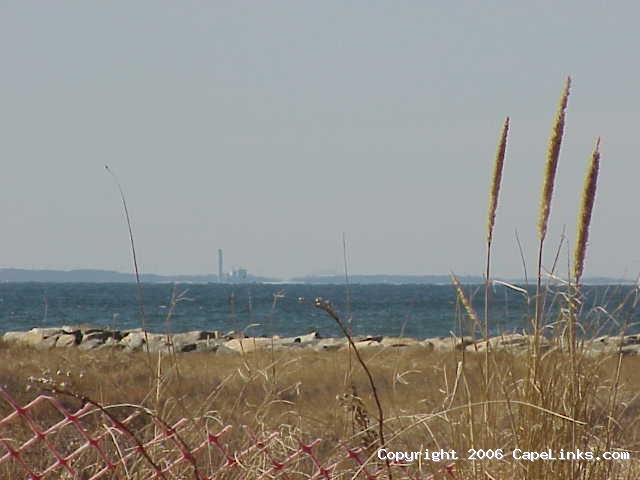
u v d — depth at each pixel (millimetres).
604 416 20688
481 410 20750
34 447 26969
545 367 20125
